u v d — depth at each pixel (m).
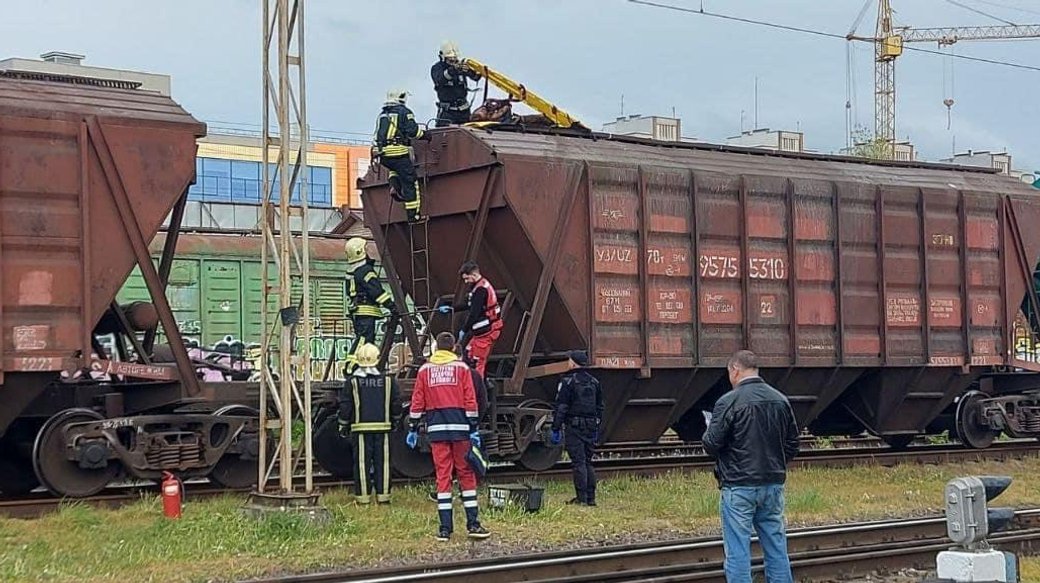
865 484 17.48
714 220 18.44
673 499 15.36
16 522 12.93
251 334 29.59
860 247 20.09
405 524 13.30
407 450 16.31
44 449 13.92
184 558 11.35
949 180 21.62
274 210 13.70
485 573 10.52
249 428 15.23
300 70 13.27
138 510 13.69
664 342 17.80
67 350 14.00
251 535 12.20
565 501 15.24
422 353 17.81
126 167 14.43
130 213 14.45
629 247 17.56
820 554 11.98
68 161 14.09
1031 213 22.20
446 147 17.17
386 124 17.08
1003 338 21.78
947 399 21.62
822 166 20.41
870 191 20.25
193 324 28.61
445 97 18.83
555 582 10.45
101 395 14.94
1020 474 19.12
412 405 12.78
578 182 17.03
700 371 18.48
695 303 18.11
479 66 19.05
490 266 17.33
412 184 17.17
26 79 15.16
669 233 17.97
